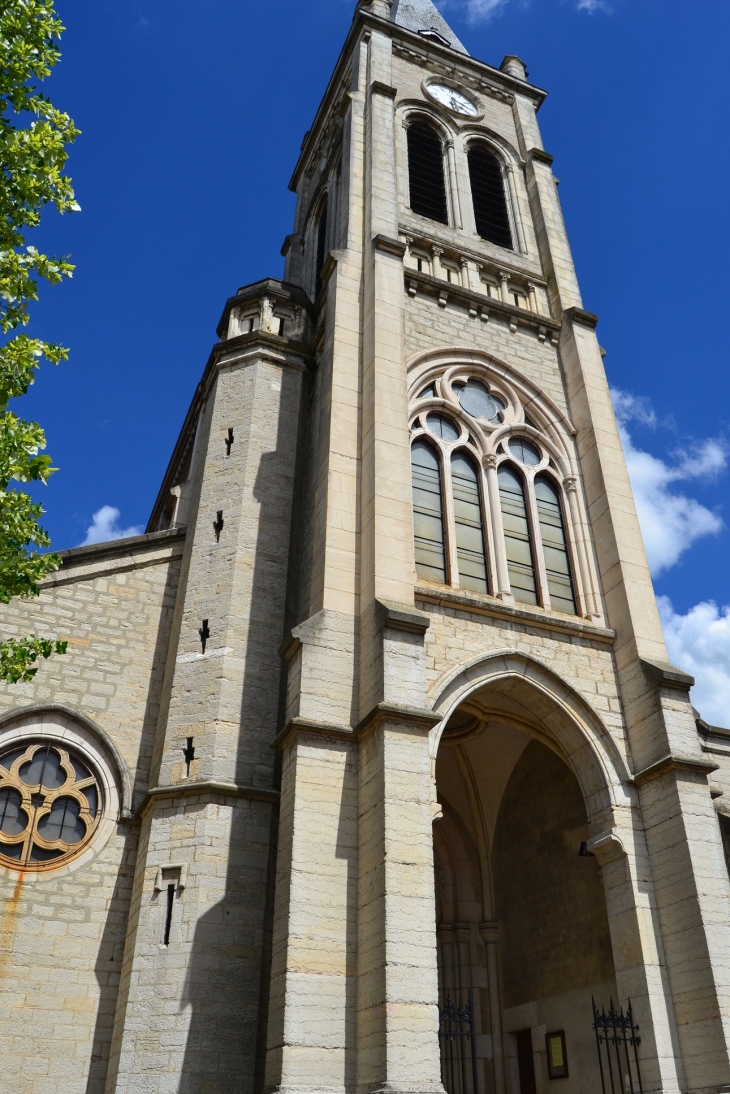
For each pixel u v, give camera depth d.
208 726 17.89
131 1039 14.80
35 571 13.23
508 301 26.34
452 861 22.42
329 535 17.86
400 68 32.81
